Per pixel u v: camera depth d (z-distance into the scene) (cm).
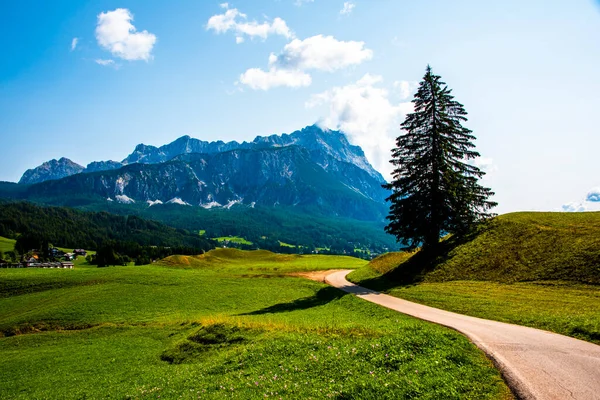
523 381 1356
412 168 5119
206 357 2631
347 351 1870
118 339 3756
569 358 1598
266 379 1753
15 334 4466
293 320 3244
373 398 1345
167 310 4850
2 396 2553
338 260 9831
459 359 1597
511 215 5275
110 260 16688
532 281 3444
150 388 2098
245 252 11662
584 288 2995
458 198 4856
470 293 3409
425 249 5350
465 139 5116
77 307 5106
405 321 2634
